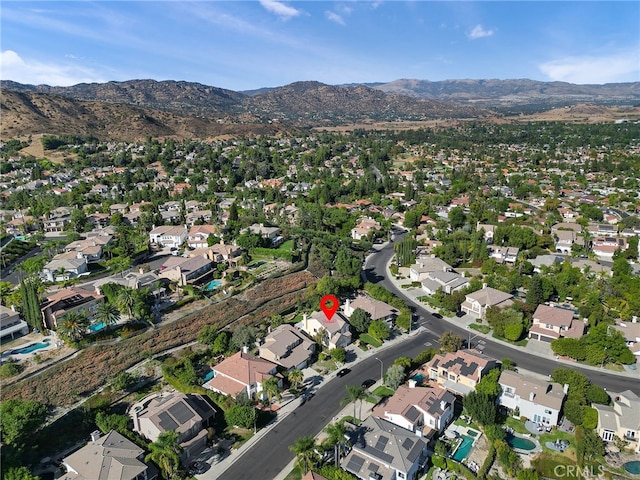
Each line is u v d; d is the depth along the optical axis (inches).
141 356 3976.4
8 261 6176.2
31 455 2888.8
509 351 4092.0
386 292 5059.1
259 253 6284.5
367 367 3878.0
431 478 2696.9
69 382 3582.7
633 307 4379.9
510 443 2947.8
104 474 2593.5
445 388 3462.1
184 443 2910.9
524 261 5674.2
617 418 2945.4
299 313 4891.7
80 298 4633.4
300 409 3341.5
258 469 2778.1
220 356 4042.8
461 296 4867.1
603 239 6584.6
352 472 2672.2
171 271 5285.4
